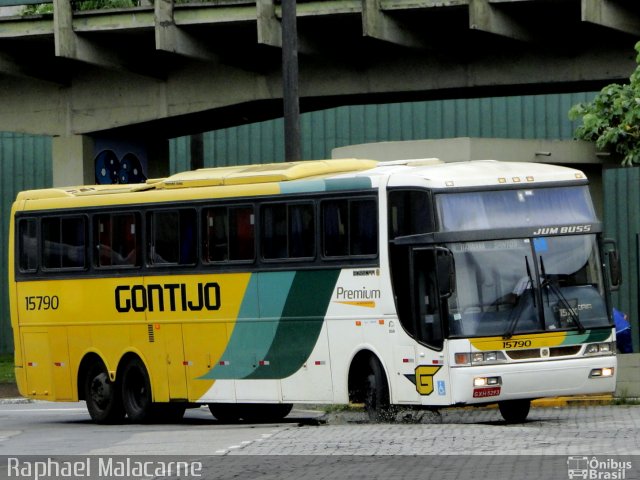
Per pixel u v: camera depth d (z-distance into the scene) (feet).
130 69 256.52
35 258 213.87
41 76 265.75
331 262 174.19
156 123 268.62
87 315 205.46
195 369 190.39
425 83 246.68
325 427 165.07
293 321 178.40
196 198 190.70
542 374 161.99
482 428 153.17
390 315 167.22
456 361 160.04
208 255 188.75
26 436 176.76
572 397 210.59
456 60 244.22
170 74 262.06
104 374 204.03
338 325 173.37
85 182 269.03
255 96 255.29
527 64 239.71
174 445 149.28
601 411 193.47
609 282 168.55
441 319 160.97
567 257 166.61
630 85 230.89
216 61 250.57
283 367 179.83
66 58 250.16
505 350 161.27
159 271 195.00
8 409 251.39
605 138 231.09
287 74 217.36
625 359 210.79
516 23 231.50
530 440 136.46
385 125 345.31
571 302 165.17
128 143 278.87
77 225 207.41
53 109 271.28
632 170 330.95
